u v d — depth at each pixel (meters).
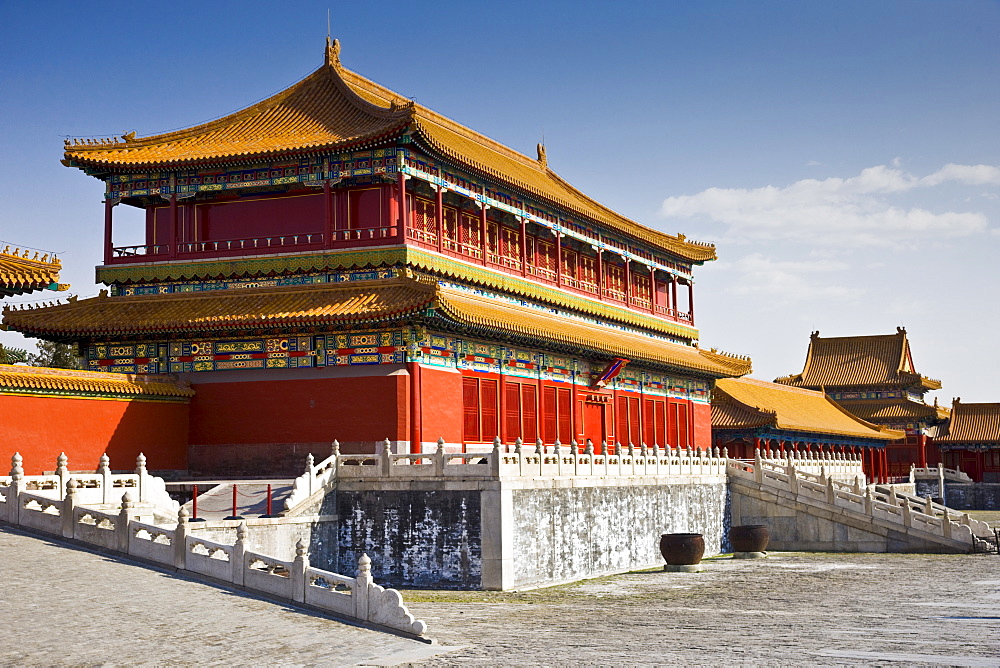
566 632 41.91
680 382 96.50
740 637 41.06
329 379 61.84
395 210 65.69
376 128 65.56
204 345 64.25
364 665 34.19
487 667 34.88
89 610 35.34
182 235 68.88
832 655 37.34
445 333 64.19
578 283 85.31
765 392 125.81
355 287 63.47
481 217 74.00
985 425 166.00
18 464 43.72
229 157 65.38
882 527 77.38
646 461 69.75
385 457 54.62
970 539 75.44
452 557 53.22
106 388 58.78
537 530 56.19
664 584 58.47
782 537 80.19
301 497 52.03
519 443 55.31
